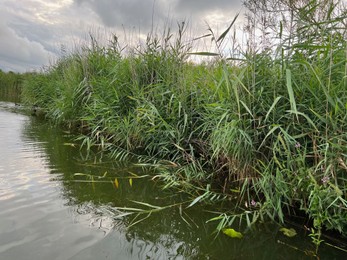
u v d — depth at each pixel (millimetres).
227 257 1626
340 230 1734
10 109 8742
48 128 5758
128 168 3291
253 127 2525
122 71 4684
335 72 2209
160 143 3551
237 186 2744
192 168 3027
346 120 1933
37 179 2609
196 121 3459
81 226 1811
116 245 1639
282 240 1825
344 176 1896
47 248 1522
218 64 3275
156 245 1695
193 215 2150
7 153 3463
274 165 2342
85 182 2674
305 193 1994
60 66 8070
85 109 5219
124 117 3982
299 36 2510
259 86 2590
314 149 1989
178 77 3754
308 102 2277
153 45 4527
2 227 1697
